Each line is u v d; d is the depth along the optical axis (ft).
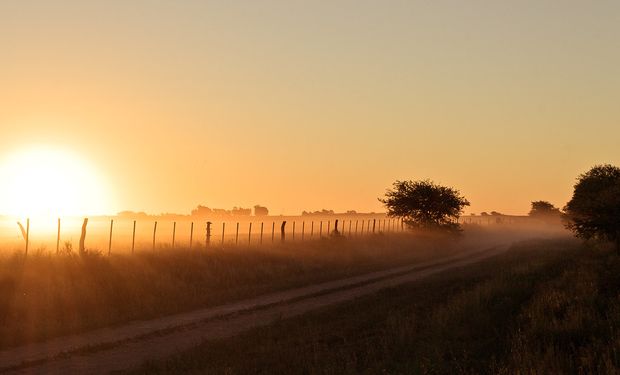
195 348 52.80
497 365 37.27
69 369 47.29
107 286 77.56
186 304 79.00
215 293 88.84
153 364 46.47
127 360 50.57
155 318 70.69
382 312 67.92
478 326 51.52
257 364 44.47
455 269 127.85
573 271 82.38
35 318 63.93
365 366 41.47
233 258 116.98
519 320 50.83
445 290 85.76
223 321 69.97
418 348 45.50
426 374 37.83
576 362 36.70
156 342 58.08
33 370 46.91
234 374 40.83
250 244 148.25
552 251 154.51
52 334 59.36
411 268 135.54
